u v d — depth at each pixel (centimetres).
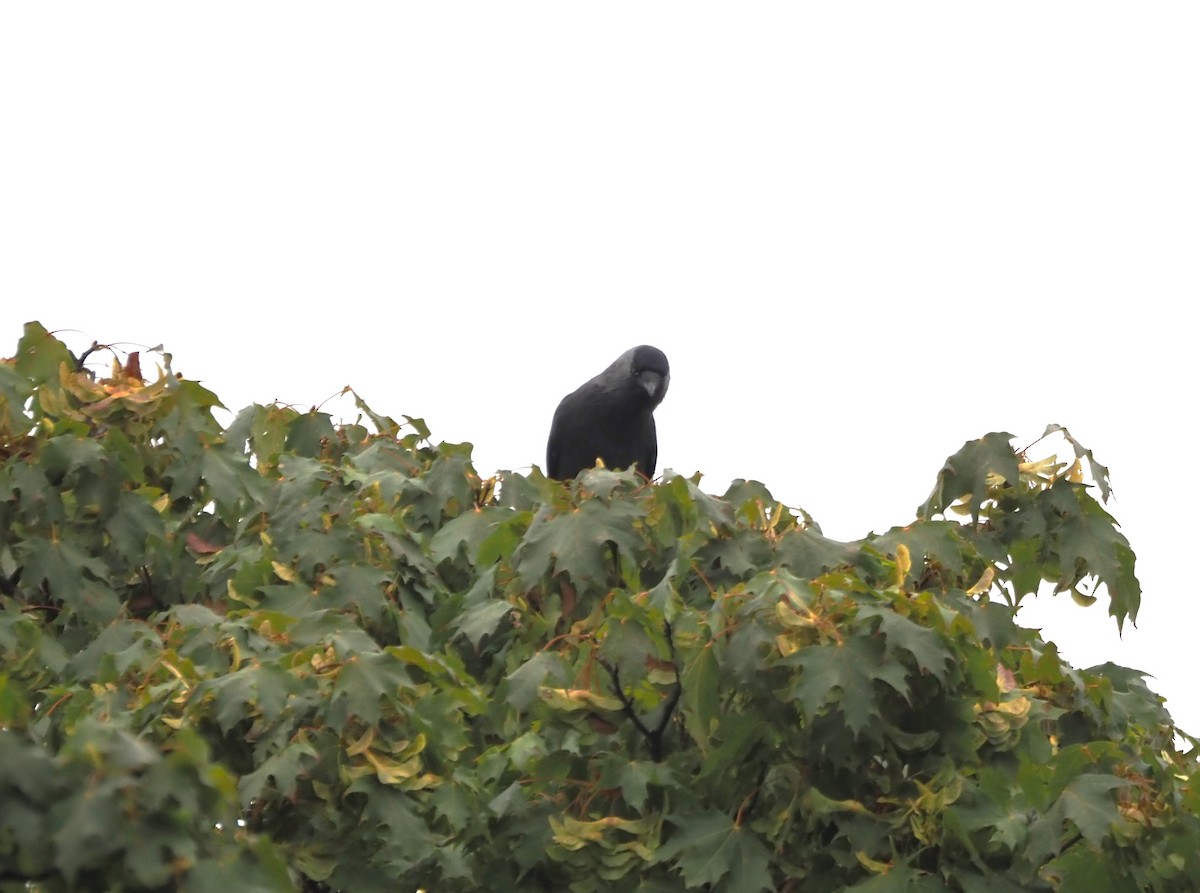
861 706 973
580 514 1212
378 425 1647
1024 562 1495
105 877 662
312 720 965
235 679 948
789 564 1225
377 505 1366
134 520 1289
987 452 1484
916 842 1020
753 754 1062
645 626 1080
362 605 1258
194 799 672
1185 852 1025
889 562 1215
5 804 647
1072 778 1019
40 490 1252
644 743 1131
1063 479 1491
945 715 1034
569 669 1128
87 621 1252
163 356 1372
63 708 1041
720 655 1026
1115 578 1458
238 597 1262
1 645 1188
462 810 988
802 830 1048
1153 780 1063
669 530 1288
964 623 1030
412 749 970
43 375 1370
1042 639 1356
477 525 1449
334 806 967
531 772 1105
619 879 1055
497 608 1232
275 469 1526
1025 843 1005
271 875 677
